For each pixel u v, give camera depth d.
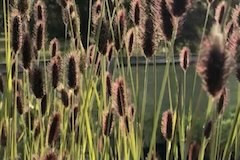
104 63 1.85
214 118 1.50
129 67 1.76
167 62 1.62
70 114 1.87
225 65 1.31
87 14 5.33
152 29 1.62
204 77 1.31
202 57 1.31
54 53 1.89
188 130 1.63
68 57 1.78
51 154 1.65
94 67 1.91
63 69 1.83
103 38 1.83
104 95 1.85
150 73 3.96
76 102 1.86
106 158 1.83
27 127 1.92
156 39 1.63
